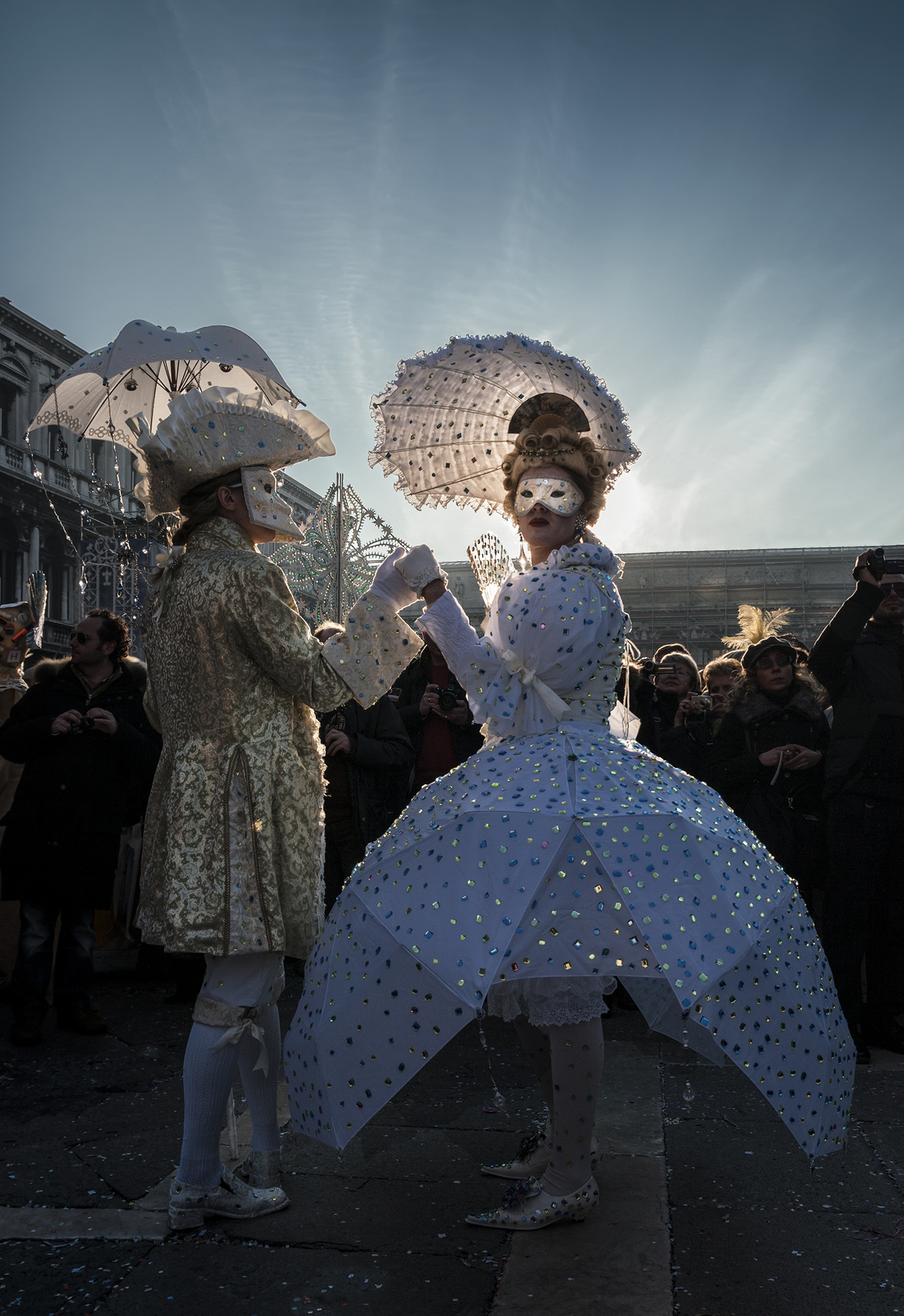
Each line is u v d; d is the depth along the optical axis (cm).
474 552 253
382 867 205
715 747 411
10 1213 216
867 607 370
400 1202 222
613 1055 337
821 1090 194
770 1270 192
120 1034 381
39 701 403
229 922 207
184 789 215
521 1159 234
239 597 216
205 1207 209
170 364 281
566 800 194
